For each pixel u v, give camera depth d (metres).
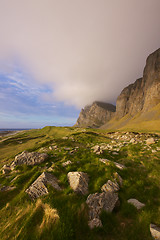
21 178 8.58
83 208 4.84
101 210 4.88
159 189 6.80
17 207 5.32
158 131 57.62
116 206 5.55
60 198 5.68
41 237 3.54
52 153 18.41
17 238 3.54
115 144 27.11
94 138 44.00
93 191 6.58
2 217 4.70
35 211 4.63
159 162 10.83
